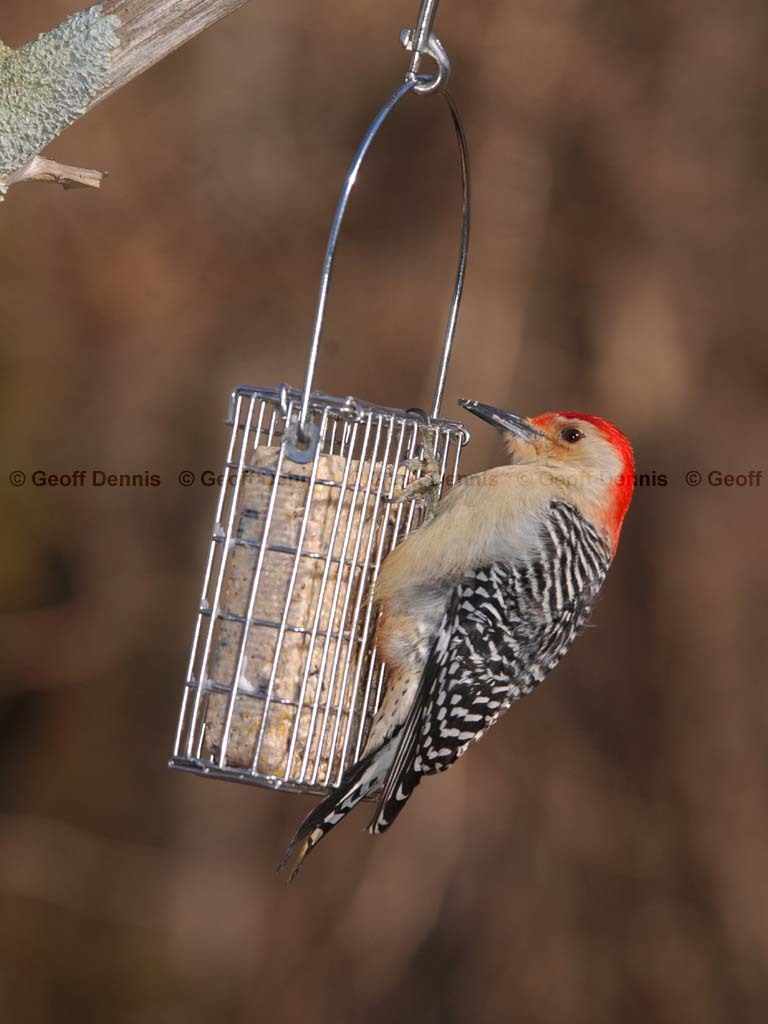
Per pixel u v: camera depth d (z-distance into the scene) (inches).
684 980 525.3
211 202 557.0
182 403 565.0
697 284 550.3
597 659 548.1
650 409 541.0
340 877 547.2
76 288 555.8
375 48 559.2
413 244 552.7
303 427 253.4
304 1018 536.4
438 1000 532.4
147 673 597.0
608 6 547.8
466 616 280.1
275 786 268.1
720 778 535.8
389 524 293.0
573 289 548.7
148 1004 549.0
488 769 543.8
